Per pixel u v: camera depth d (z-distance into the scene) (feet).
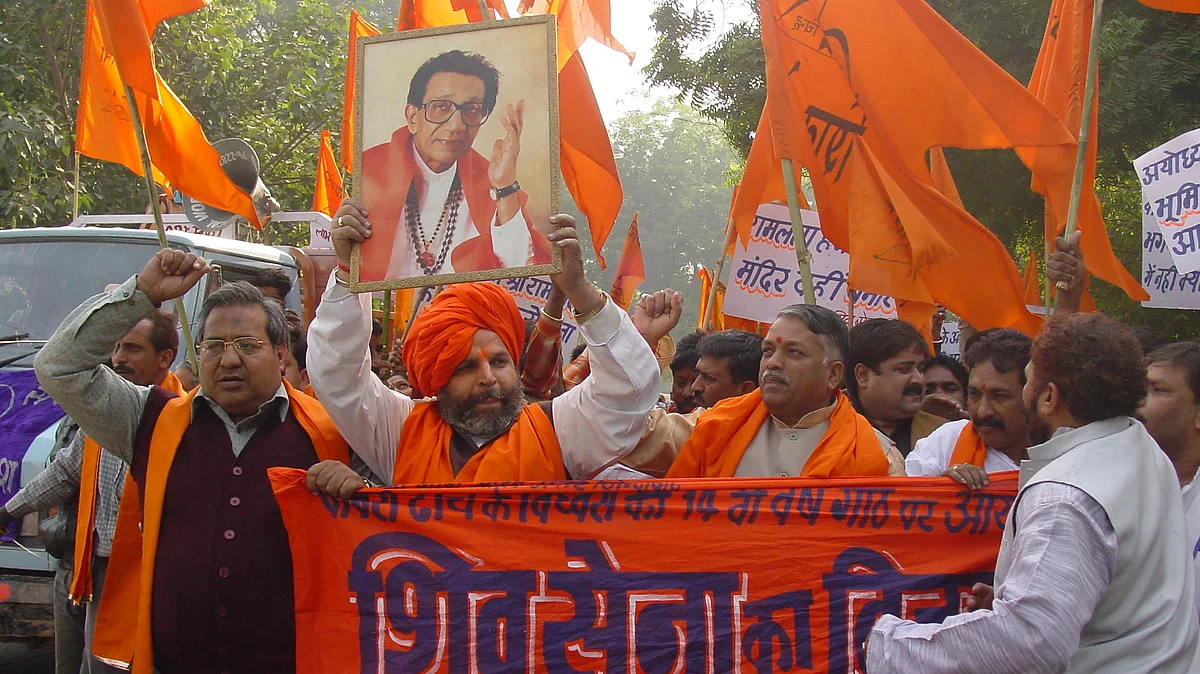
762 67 43.60
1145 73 32.37
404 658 10.30
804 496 10.57
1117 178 38.24
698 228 142.41
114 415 10.85
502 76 10.59
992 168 37.68
